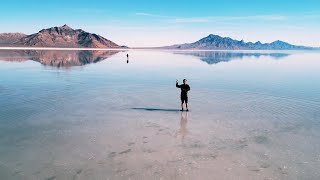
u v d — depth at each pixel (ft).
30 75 103.19
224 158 31.86
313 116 49.73
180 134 39.55
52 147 34.58
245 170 29.14
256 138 38.29
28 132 39.81
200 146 35.24
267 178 27.58
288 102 61.36
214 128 42.42
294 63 199.31
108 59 223.51
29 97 63.52
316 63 202.59
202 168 29.48
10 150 33.58
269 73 122.42
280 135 39.58
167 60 223.71
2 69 124.36
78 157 31.81
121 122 44.98
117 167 29.50
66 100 60.95
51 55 280.10
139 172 28.48
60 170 28.84
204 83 89.35
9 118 46.42
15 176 27.58
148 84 85.97
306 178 27.68
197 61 212.43
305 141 37.35
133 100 62.08
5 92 69.21
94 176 27.66
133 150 33.81
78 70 124.98
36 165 29.89
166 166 29.81
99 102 59.47
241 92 73.56
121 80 94.02
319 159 31.89
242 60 235.40
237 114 50.70
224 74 115.96
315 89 79.15
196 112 51.83
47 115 48.55
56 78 96.12
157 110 53.11
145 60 218.59
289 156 32.60
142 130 41.11
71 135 38.78
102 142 36.27
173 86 82.48
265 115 50.21
